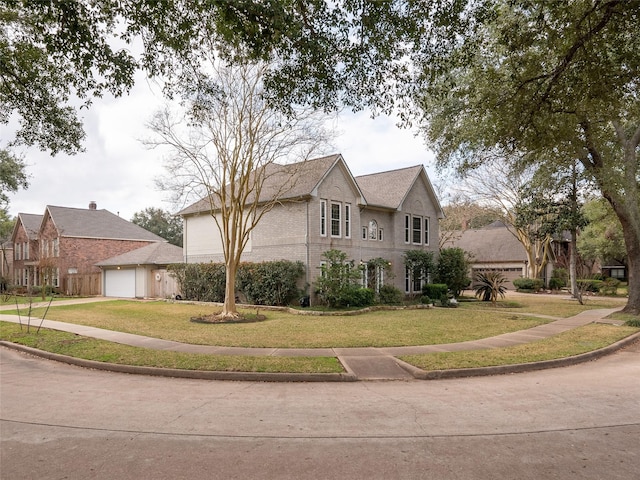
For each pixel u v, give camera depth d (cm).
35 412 591
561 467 416
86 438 493
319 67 718
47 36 689
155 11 677
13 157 2875
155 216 6256
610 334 1245
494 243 4400
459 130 1539
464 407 614
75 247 3559
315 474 402
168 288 2973
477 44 762
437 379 793
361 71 732
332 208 2200
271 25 606
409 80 751
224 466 418
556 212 2527
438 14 652
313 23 662
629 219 1745
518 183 2997
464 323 1496
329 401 646
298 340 1129
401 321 1554
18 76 976
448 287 2659
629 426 532
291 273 2034
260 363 854
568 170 1941
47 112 1056
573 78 727
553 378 799
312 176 2136
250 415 578
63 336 1185
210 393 693
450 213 3597
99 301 2664
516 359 902
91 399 657
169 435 502
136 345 1054
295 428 526
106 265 3241
